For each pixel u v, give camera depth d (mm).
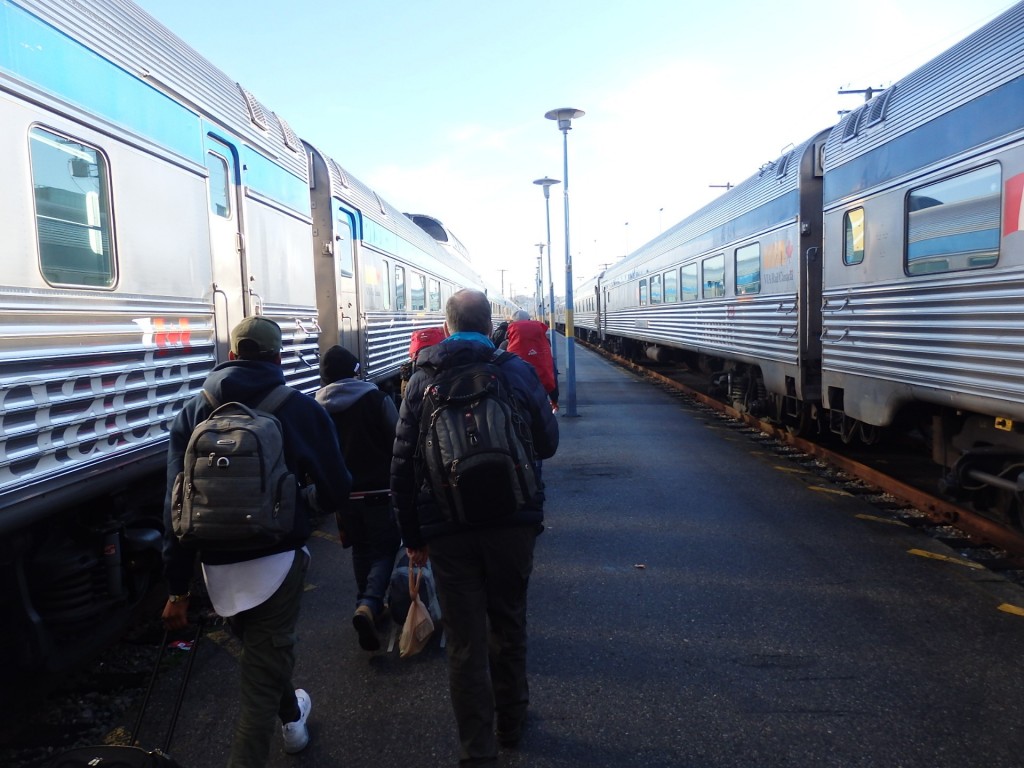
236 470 2506
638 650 4023
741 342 11281
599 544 5805
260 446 2541
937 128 5836
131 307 4125
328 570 5484
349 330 9273
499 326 7570
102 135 3906
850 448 9602
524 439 2879
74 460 3520
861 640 4078
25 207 3291
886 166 6609
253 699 2660
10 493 3041
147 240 4336
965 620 4309
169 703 3633
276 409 2758
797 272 8859
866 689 3561
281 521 2574
